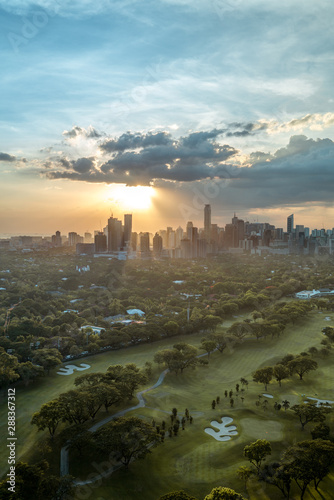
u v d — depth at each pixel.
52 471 89.62
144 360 173.62
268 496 81.56
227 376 156.25
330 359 171.00
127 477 88.12
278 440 102.75
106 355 179.75
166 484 85.88
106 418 115.38
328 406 121.38
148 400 129.50
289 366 146.38
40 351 163.38
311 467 79.75
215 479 87.38
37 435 105.56
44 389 138.75
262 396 132.38
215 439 105.25
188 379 152.38
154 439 93.88
